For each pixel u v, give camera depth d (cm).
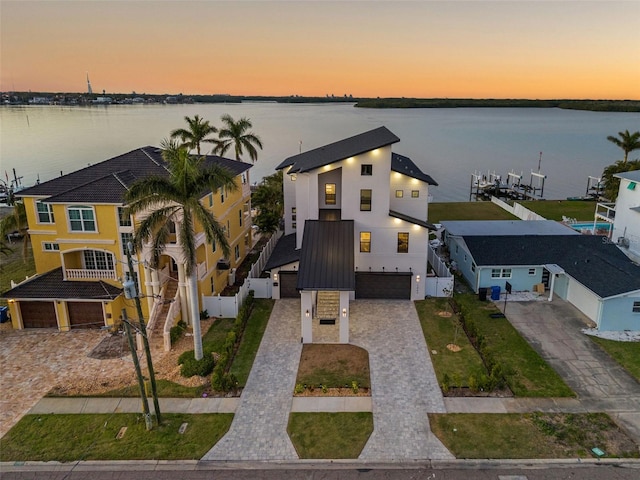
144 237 2205
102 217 2767
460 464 1716
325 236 2980
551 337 2664
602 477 1642
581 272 3034
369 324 2861
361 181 3105
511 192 8000
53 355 2519
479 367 2366
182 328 2781
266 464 1728
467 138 16462
